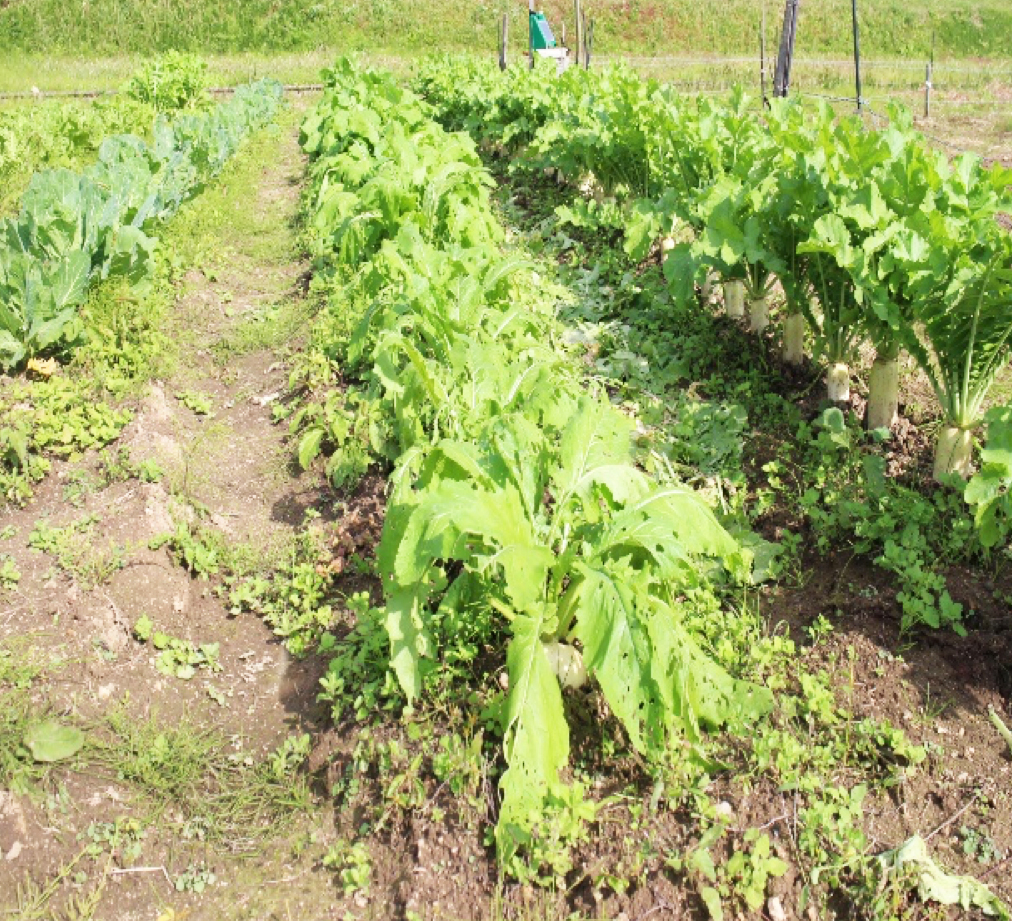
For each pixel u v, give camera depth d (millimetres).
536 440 4012
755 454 5590
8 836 3557
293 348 7637
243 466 6102
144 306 7617
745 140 7254
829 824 3404
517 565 3340
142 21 34125
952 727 3855
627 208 9273
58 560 4793
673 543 3447
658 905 3254
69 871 3533
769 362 6453
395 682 3982
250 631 4746
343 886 3523
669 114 8062
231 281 9375
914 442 5469
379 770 3791
